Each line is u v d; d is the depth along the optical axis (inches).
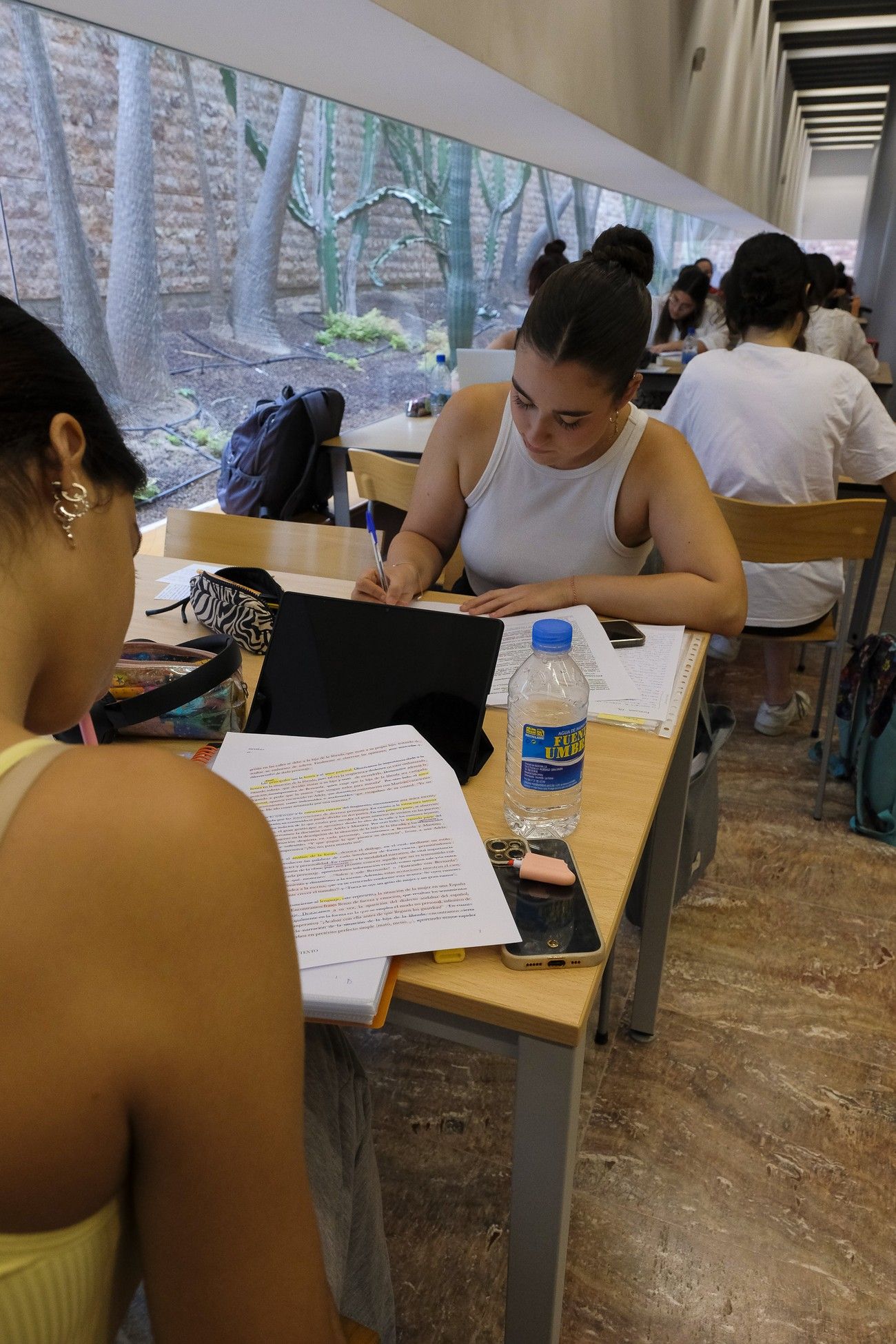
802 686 119.4
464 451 64.1
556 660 43.2
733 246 487.2
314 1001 26.9
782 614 90.5
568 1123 29.0
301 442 116.5
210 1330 16.8
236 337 126.5
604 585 56.4
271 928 15.8
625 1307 48.9
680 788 56.9
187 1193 15.9
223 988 15.0
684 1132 58.9
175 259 112.0
